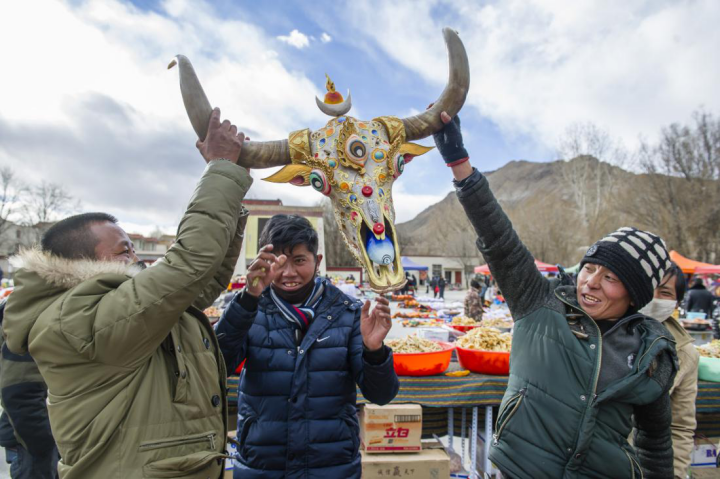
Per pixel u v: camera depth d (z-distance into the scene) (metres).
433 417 3.25
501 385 2.80
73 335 1.15
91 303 1.19
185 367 1.34
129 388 1.23
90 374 1.20
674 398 2.27
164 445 1.24
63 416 1.19
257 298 1.73
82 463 1.17
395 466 2.62
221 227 1.32
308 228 1.89
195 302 1.79
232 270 1.91
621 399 1.48
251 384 1.81
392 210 1.57
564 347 1.56
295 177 1.60
